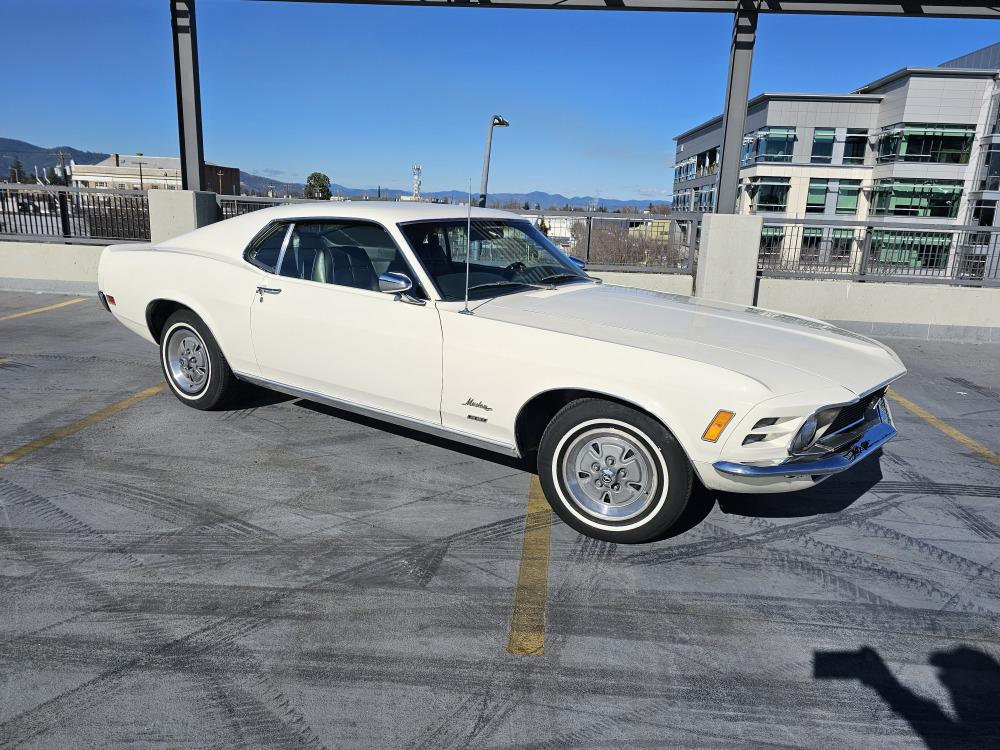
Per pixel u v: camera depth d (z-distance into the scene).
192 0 8.96
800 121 63.16
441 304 3.70
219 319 4.56
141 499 3.64
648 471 3.25
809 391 3.02
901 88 58.81
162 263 4.82
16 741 2.06
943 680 2.53
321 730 2.17
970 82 56.75
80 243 9.89
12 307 8.73
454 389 3.66
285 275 4.33
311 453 4.34
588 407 3.31
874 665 2.60
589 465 3.42
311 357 4.19
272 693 2.32
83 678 2.34
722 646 2.67
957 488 4.29
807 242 9.32
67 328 7.61
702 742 2.19
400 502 3.75
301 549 3.23
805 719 2.31
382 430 4.79
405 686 2.38
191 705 2.25
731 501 3.97
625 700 2.36
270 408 5.12
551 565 3.20
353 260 4.07
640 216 9.59
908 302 9.28
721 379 2.99
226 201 9.75
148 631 2.60
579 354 3.28
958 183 58.41
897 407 6.02
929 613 2.95
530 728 2.22
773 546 3.47
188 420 4.81
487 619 2.78
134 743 2.08
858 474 4.47
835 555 3.41
